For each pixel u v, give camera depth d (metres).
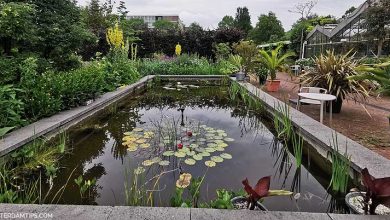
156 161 2.68
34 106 3.44
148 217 1.41
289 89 7.64
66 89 3.94
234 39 14.64
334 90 4.17
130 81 7.60
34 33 4.47
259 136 3.64
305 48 17.33
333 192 2.11
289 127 3.37
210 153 2.94
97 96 5.11
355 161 2.15
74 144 3.23
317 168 2.66
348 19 11.45
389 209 1.65
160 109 5.46
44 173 2.40
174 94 7.37
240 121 4.49
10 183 2.17
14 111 3.08
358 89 4.06
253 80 9.69
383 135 3.21
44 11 5.14
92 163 2.68
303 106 5.09
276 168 2.62
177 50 12.89
